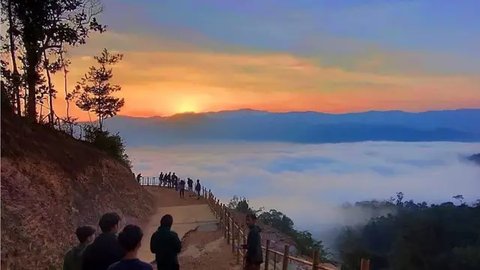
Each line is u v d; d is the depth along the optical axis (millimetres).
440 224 77562
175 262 10391
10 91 33094
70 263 7707
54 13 36594
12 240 15430
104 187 32062
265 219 62625
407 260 77750
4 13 34969
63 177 24828
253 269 13961
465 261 71500
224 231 29797
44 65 38219
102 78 57250
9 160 19844
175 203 47875
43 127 31469
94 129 46031
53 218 19750
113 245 7270
